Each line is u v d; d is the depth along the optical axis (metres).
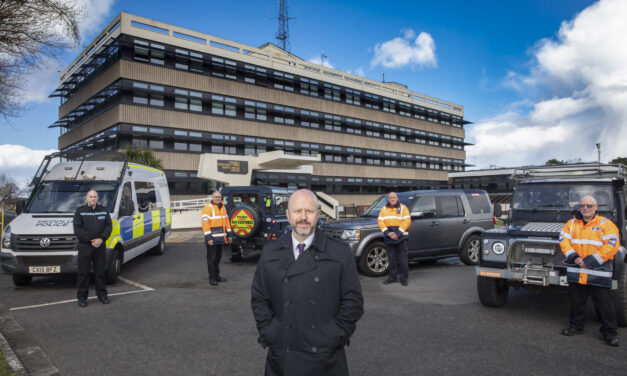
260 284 2.27
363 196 50.31
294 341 2.06
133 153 25.22
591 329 4.92
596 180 6.29
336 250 2.21
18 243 7.22
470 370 3.69
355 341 4.49
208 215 7.77
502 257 5.50
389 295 6.76
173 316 5.60
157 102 33.28
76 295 7.01
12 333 4.88
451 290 7.14
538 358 3.97
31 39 7.76
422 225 9.02
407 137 56.34
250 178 27.17
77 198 8.31
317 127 45.75
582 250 4.56
